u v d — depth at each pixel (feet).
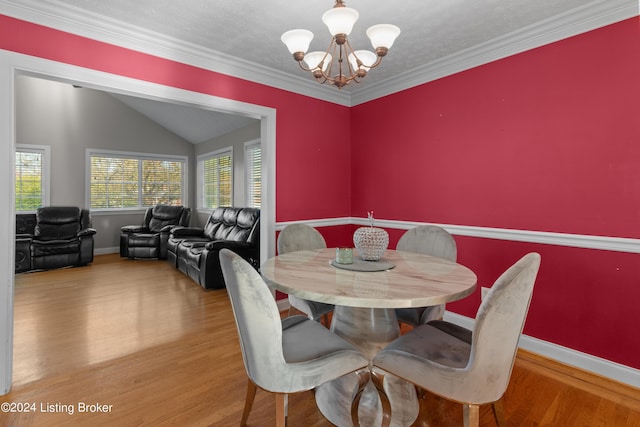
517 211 8.17
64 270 16.58
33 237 16.65
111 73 7.68
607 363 6.79
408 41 8.38
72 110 20.06
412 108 10.57
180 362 7.35
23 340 8.42
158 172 23.41
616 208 6.68
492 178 8.64
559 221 7.47
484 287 8.86
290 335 4.99
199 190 23.98
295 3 6.86
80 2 6.77
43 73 6.82
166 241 19.31
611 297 6.78
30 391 6.22
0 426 5.25
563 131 7.38
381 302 4.00
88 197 20.70
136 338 8.59
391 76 10.72
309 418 5.54
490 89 8.63
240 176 19.34
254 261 13.94
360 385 4.63
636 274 6.48
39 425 5.28
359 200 12.50
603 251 6.88
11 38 6.48
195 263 13.84
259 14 7.27
